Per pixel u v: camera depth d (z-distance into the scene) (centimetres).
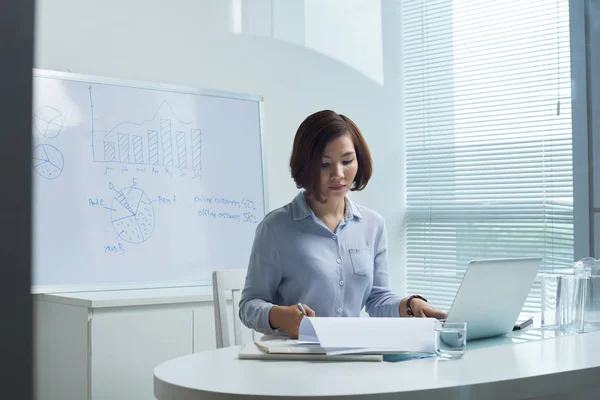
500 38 389
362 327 143
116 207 287
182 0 321
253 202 333
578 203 353
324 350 137
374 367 128
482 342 160
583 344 156
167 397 116
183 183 309
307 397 106
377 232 190
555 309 180
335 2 386
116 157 290
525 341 161
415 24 423
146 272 292
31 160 114
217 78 333
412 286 423
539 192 370
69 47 286
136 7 306
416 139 422
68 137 277
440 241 412
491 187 391
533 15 375
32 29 113
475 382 115
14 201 113
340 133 172
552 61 366
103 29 296
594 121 347
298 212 177
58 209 271
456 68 407
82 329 242
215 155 322
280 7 360
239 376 120
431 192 416
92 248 278
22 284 117
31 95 113
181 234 305
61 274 269
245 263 325
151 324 254
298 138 175
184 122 313
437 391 111
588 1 350
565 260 358
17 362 119
